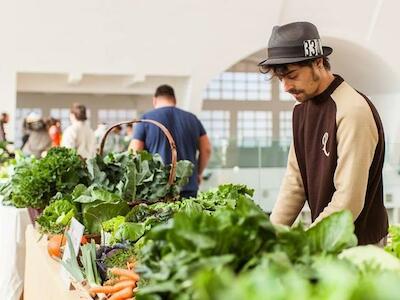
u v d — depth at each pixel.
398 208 6.10
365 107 2.53
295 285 1.05
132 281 2.24
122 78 10.99
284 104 15.36
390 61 11.77
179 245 1.32
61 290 2.56
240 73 15.11
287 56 2.54
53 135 8.82
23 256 4.29
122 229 2.80
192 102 10.95
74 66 10.30
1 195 4.82
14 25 9.98
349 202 2.49
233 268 1.26
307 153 2.75
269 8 10.93
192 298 1.18
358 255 1.41
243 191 3.61
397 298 0.99
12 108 10.08
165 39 10.59
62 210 3.56
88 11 10.16
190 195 5.14
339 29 11.42
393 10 11.42
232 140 7.17
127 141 9.50
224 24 10.80
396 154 6.12
